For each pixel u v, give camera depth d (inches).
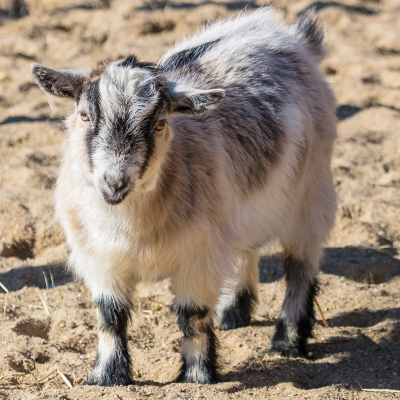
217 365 316.5
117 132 247.8
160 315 386.6
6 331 348.2
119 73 255.0
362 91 789.2
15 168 556.4
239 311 379.6
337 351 348.2
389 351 344.5
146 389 287.0
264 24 391.9
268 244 369.7
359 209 526.3
